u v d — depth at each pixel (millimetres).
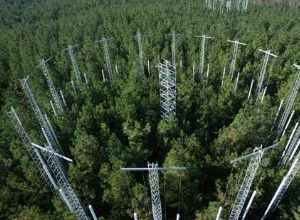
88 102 68500
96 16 134500
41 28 128875
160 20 125875
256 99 74812
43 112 71625
